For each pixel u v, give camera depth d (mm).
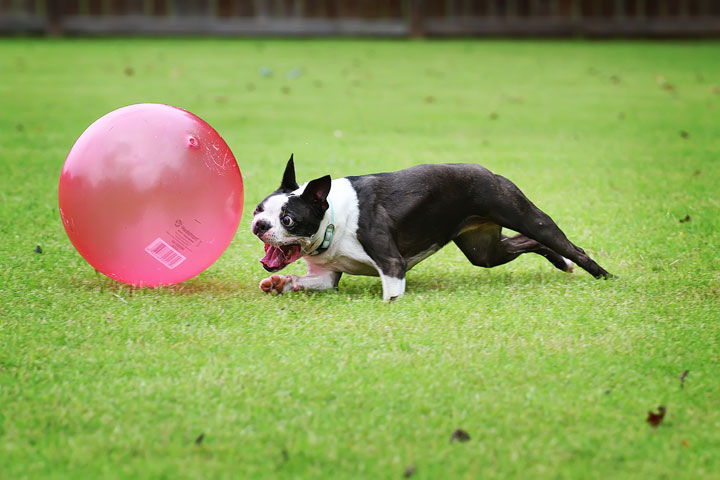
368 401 4922
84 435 4570
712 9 29141
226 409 4836
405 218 6734
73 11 28797
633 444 4523
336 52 26172
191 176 6297
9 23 28609
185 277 6711
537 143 13969
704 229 8766
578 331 6020
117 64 22828
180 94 18469
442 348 5680
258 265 7676
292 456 4363
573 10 29469
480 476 4207
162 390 5051
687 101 18234
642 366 5465
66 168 6379
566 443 4516
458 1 29547
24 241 8195
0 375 5277
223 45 27391
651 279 7250
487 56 25594
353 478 4188
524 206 7016
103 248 6367
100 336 5883
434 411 4816
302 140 13992
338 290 7102
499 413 4816
